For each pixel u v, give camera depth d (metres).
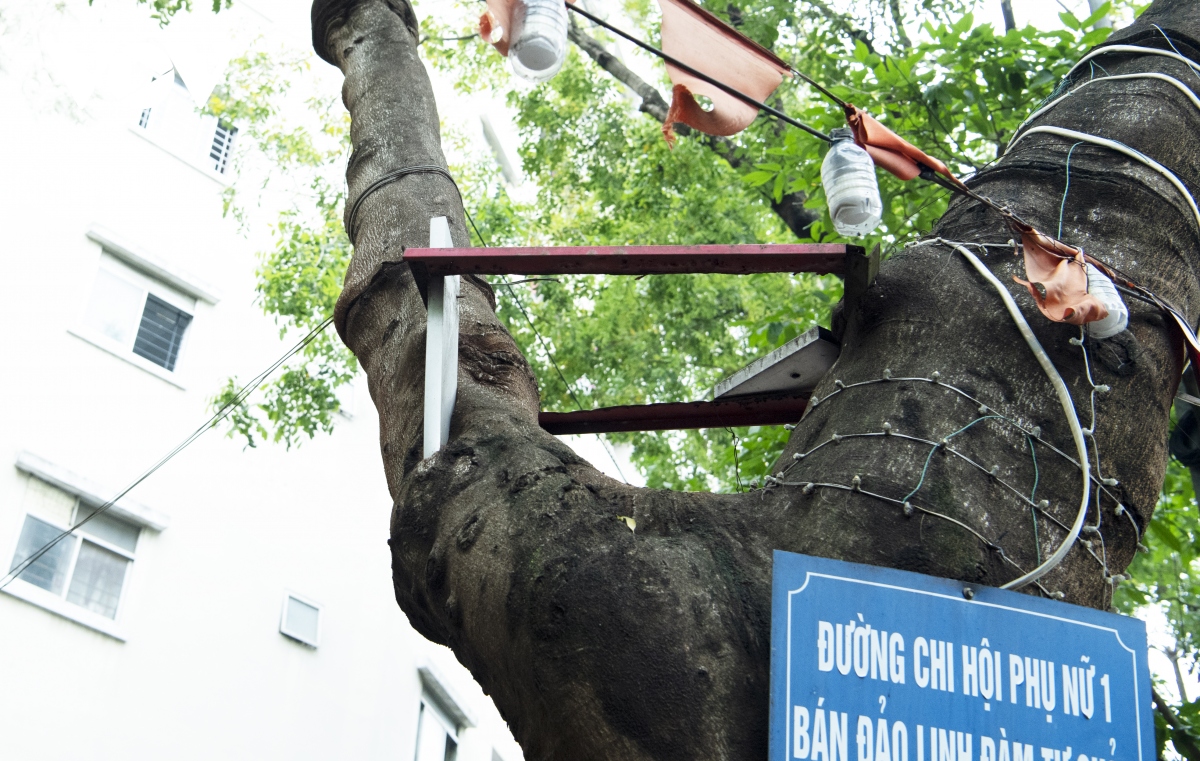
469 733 13.21
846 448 2.92
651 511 2.86
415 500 3.10
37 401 10.77
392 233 4.08
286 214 11.30
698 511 2.88
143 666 10.20
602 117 11.19
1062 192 3.38
